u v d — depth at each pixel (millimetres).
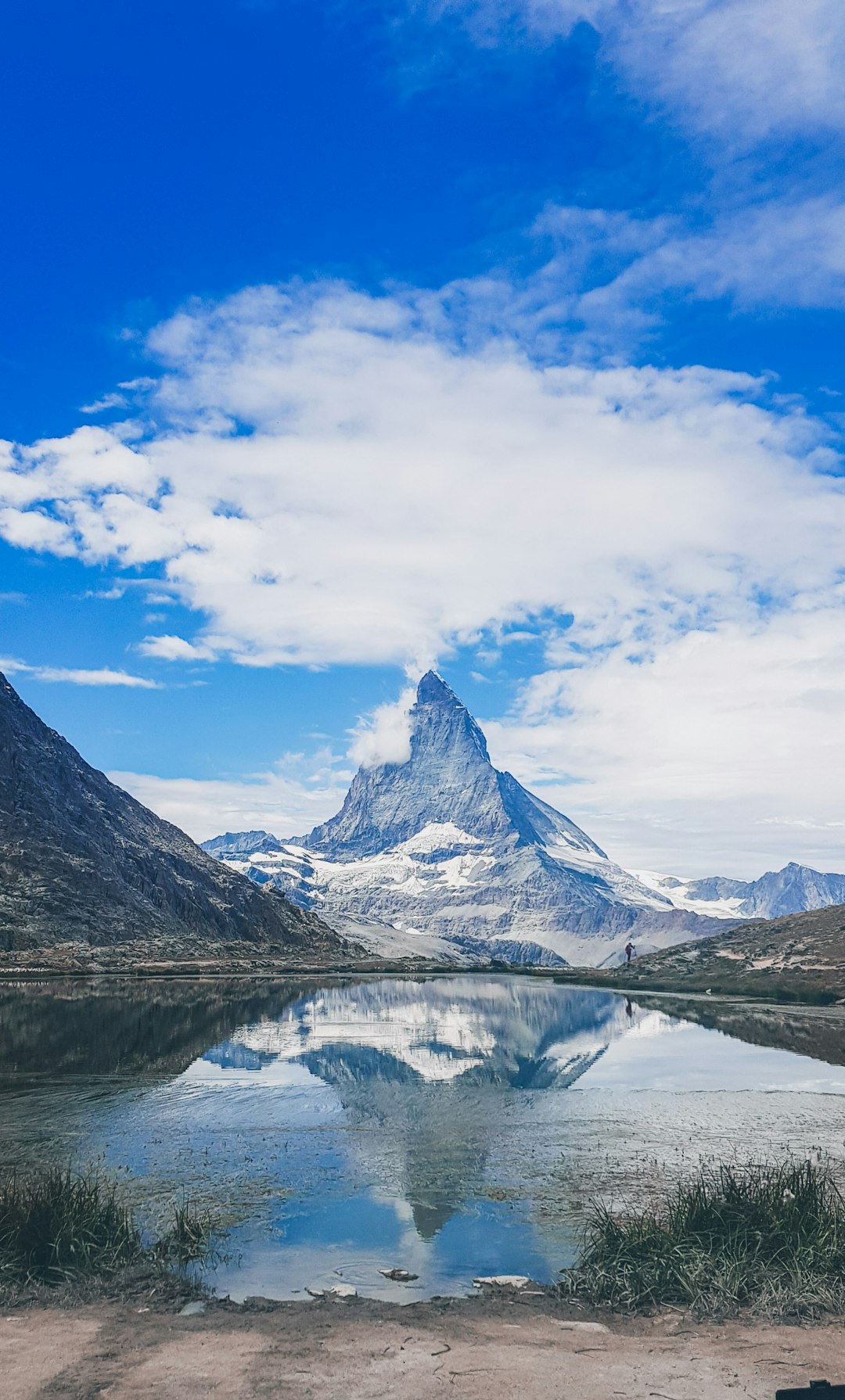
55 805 155250
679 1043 46656
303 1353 11148
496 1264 14992
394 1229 16703
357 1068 36875
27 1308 12656
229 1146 23156
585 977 114562
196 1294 13336
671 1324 12445
